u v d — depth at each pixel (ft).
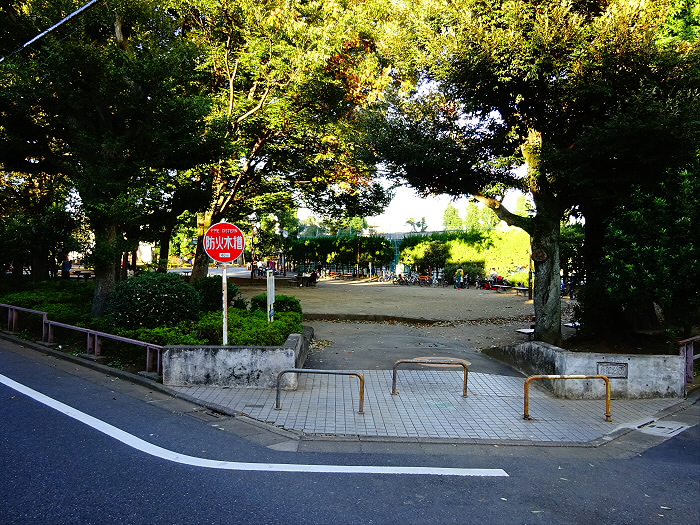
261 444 16.51
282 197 70.33
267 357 23.70
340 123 51.42
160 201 38.83
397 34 32.53
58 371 25.57
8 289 54.39
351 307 62.69
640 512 12.22
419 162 31.48
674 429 19.49
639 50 25.09
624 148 25.48
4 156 34.12
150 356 25.18
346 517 11.50
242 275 143.13
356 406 21.50
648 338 35.09
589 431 19.07
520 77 27.25
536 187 32.07
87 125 34.76
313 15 46.91
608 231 28.32
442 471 14.64
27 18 30.76
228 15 47.65
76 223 46.91
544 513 12.04
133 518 11.13
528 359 28.66
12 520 10.82
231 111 49.16
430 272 122.42
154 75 31.91
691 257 25.79
